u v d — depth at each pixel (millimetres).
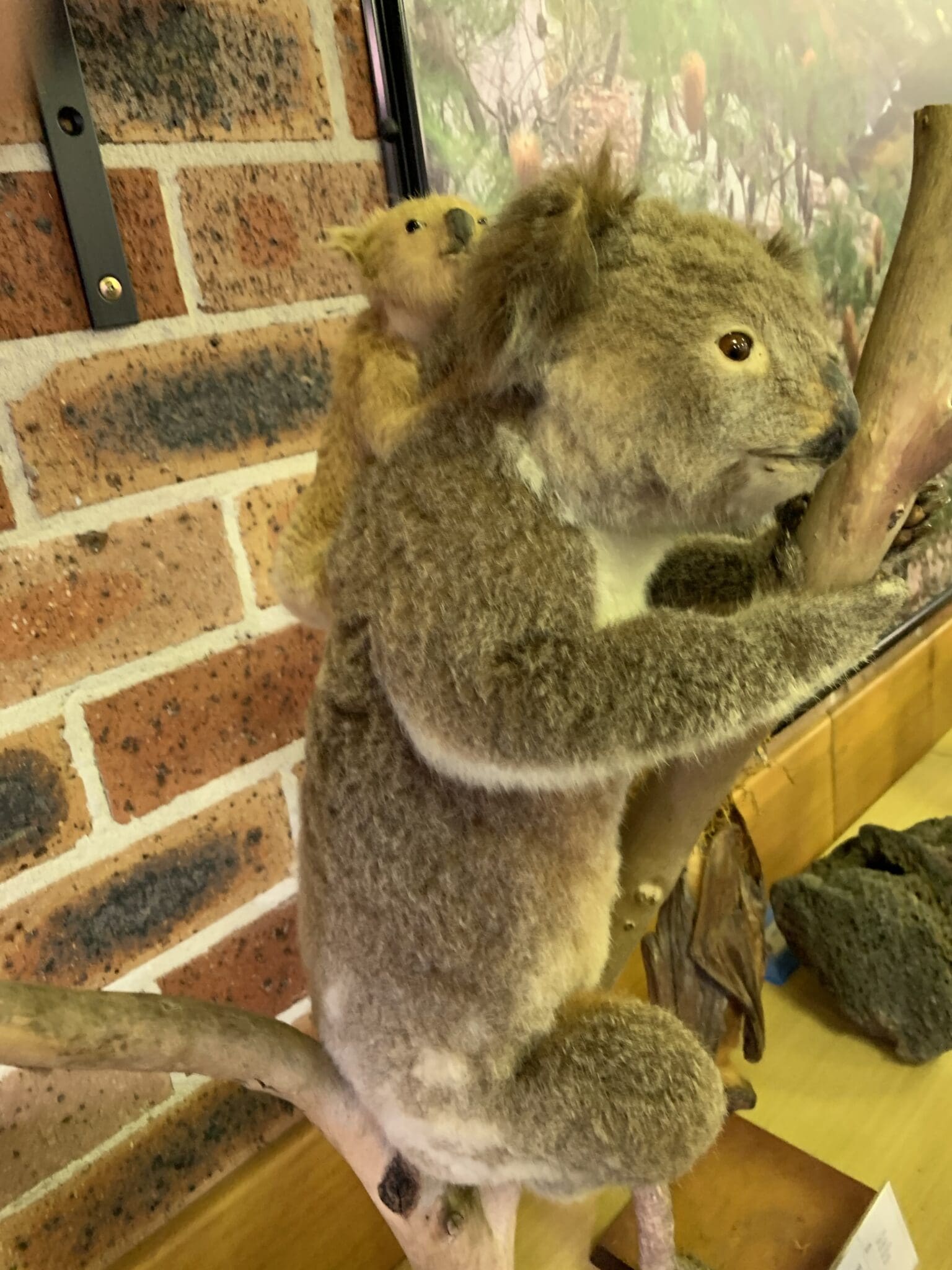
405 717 441
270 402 659
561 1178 497
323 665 516
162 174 584
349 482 502
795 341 395
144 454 602
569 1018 497
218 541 645
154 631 621
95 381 573
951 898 923
